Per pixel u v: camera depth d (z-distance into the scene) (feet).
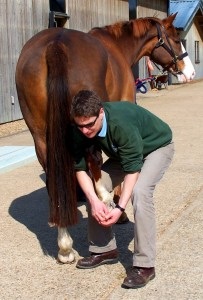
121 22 17.72
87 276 12.46
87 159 11.63
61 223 11.68
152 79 22.52
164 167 12.00
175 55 19.54
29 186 21.01
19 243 14.76
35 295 11.61
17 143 30.07
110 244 12.94
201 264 12.96
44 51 12.35
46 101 12.32
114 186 12.48
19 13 38.81
